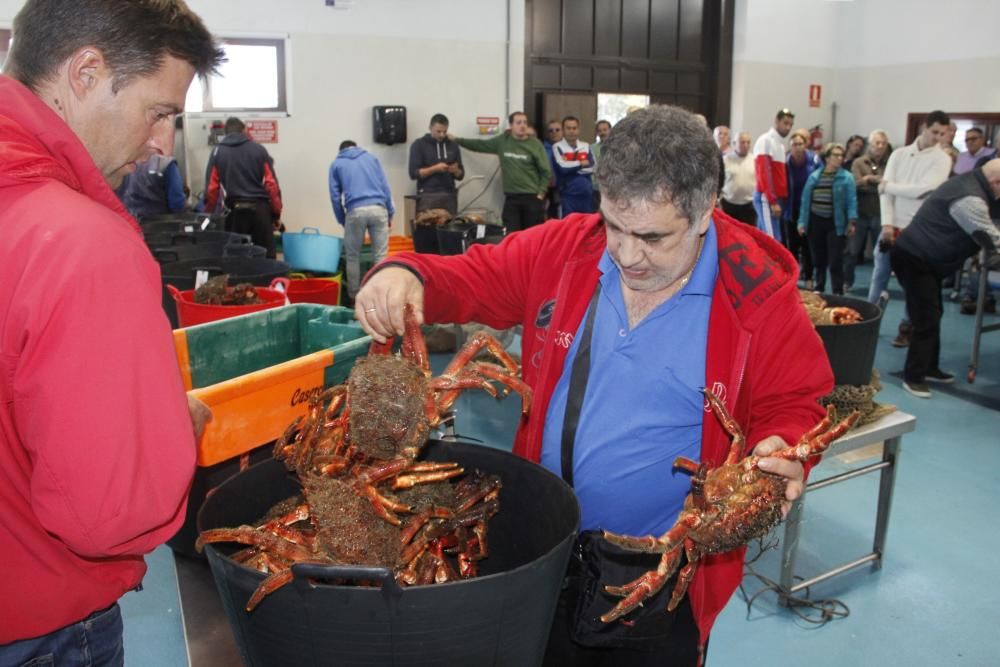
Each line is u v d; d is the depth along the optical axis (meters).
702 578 1.39
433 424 1.19
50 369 0.86
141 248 0.96
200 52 1.03
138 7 0.94
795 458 1.22
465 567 1.29
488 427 4.30
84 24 0.92
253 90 7.60
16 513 1.00
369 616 0.90
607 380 1.38
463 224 5.92
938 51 9.56
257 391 1.55
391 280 1.39
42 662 1.10
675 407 1.36
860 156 9.05
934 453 4.06
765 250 1.46
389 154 8.17
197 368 2.00
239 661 1.28
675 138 1.13
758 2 9.85
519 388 1.31
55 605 1.06
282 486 1.36
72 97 0.96
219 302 2.91
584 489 1.42
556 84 9.12
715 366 1.32
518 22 8.45
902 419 2.75
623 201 1.15
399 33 7.99
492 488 1.31
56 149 0.94
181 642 2.55
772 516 1.24
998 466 3.91
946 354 5.77
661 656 1.48
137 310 0.91
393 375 1.18
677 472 1.38
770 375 1.32
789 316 1.32
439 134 7.74
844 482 3.72
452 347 5.43
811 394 1.34
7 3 6.46
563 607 1.44
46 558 1.03
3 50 6.54
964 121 9.41
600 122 8.49
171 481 0.94
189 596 1.45
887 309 7.27
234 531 1.09
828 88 10.71
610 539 1.07
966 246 4.57
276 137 7.72
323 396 1.45
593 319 1.41
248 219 6.57
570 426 1.42
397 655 0.92
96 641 1.16
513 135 7.92
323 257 5.47
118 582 1.13
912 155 5.75
